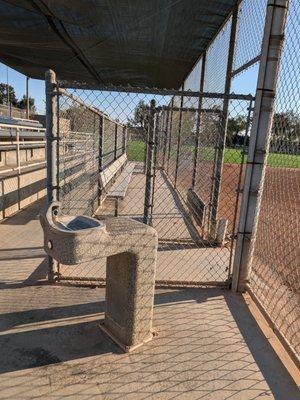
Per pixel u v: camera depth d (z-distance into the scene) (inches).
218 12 193.2
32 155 419.2
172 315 126.3
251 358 105.0
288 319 130.5
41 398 86.7
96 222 97.3
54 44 274.5
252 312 131.5
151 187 191.2
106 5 186.1
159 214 279.4
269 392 92.3
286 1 122.6
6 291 137.5
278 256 193.5
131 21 213.3
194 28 221.6
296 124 121.3
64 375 94.5
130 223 108.7
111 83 451.5
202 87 278.1
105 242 93.9
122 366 98.7
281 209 234.2
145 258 102.1
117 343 107.2
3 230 219.0
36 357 100.9
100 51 293.3
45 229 97.0
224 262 182.7
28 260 169.9
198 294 143.1
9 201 255.3
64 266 163.6
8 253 179.2
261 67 128.8
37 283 144.8
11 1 185.3
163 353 105.0
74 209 237.5
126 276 101.9
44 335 110.9
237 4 181.9
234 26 186.2
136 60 323.3
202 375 96.9
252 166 135.8
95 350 104.8
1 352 102.3
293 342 114.1
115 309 108.3
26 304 128.6
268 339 115.0
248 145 139.2
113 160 384.8
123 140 551.5
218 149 206.7
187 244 209.2
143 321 106.9
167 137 440.5
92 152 319.9
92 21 215.2
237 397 89.9
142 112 219.9
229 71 191.6
